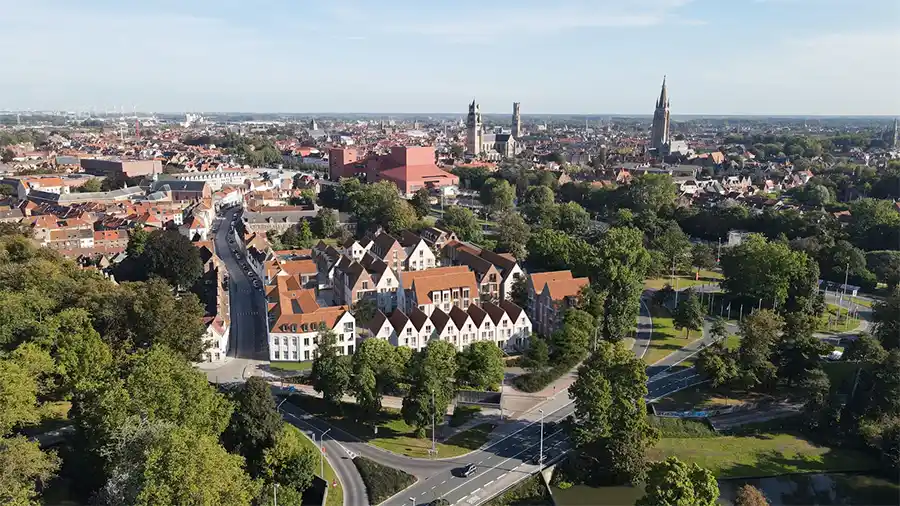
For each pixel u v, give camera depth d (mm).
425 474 128000
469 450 137875
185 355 154875
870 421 143875
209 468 93812
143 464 97500
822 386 148625
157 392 113188
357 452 134750
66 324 137500
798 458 140000
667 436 146375
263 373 169625
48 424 129750
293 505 113250
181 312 158750
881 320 187250
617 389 133500
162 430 102125
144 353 133375
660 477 109125
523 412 154875
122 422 105438
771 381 164250
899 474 133750
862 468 137375
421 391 138875
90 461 114125
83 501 109375
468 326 183000
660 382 171000
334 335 163625
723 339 184250
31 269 161000
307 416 148500
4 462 93438
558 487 129625
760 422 152125
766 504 115812
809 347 163375
